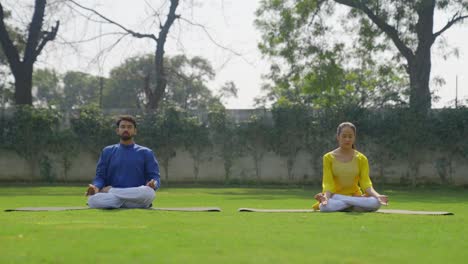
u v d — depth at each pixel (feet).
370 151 71.92
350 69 85.71
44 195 50.14
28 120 74.90
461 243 16.26
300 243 15.70
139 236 16.70
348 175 28.32
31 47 84.79
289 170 73.56
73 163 75.97
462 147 69.87
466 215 25.95
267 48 84.33
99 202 28.76
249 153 74.18
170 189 63.41
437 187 69.87
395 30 78.33
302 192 58.08
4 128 75.46
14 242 15.49
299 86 86.58
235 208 33.60
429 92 79.25
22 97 85.05
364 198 27.37
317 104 81.87
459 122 69.77
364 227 19.62
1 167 76.38
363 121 71.15
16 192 55.88
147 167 29.96
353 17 82.64
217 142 74.18
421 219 23.13
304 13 81.20
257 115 73.92
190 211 27.22
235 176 74.54
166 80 90.17
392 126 70.59
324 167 28.58
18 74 85.05
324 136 72.49
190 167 75.51
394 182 72.28
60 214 24.89
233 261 12.88
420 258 13.69
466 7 76.33
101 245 14.93
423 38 78.23
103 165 29.91
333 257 13.53
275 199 45.44
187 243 15.47
